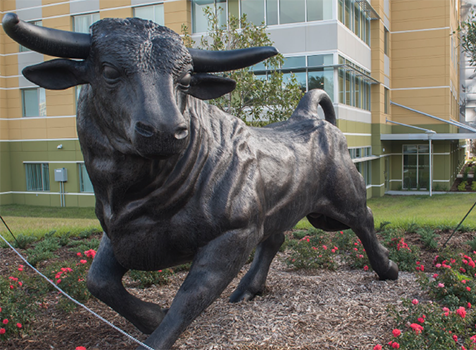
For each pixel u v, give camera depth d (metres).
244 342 3.04
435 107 21.33
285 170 2.97
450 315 3.16
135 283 4.69
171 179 2.23
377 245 4.12
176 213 2.32
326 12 14.65
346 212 3.59
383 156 20.88
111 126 2.02
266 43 8.98
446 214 11.57
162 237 2.34
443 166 22.02
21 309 3.41
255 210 2.55
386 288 4.16
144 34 1.94
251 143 2.77
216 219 2.37
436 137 19.62
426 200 17.88
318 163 3.33
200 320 3.46
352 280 4.46
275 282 4.41
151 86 1.86
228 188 2.42
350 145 16.27
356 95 17.39
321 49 14.73
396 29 21.61
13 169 20.45
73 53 1.99
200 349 2.96
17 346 3.12
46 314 3.77
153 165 2.13
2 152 20.19
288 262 4.99
